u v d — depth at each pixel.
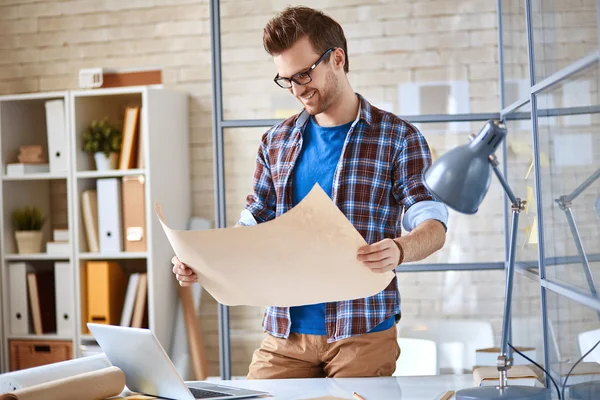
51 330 4.45
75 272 4.26
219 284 1.78
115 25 4.59
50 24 4.66
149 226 4.11
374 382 1.92
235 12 3.01
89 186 4.36
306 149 2.12
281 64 1.98
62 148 4.33
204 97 4.48
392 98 2.95
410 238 1.77
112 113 4.51
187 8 4.51
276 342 2.11
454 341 2.88
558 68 1.83
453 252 2.90
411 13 2.93
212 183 4.46
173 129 4.33
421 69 2.93
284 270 1.67
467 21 2.89
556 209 1.89
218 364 4.25
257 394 1.78
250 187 3.01
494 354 2.85
